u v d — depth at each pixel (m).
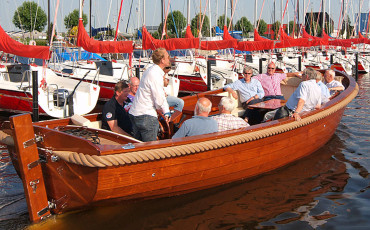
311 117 4.94
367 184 4.52
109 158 3.09
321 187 4.45
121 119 4.35
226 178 4.21
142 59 14.73
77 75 10.87
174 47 10.42
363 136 6.72
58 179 3.48
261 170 4.62
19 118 3.25
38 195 3.47
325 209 3.87
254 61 17.95
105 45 8.73
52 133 3.34
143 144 3.32
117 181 3.31
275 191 4.33
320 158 5.52
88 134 3.77
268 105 5.76
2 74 9.39
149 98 3.78
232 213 3.79
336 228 3.47
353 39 21.25
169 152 3.38
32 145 3.37
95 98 8.66
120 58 15.13
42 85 7.89
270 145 4.46
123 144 3.35
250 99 6.28
